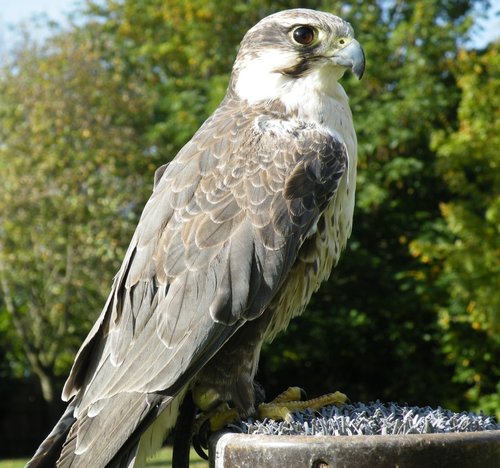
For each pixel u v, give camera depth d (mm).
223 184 3740
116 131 17141
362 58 3963
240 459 3037
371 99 17688
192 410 3705
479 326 14070
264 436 3023
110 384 3617
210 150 3867
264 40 4086
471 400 16062
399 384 18375
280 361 17312
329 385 18750
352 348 18016
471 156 13695
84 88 17250
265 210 3662
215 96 15680
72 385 3816
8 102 17516
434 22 17547
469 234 13492
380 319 18094
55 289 17875
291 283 3824
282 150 3775
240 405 3623
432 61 17047
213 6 17484
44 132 17172
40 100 17188
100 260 17344
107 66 18766
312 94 3971
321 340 17297
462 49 16125
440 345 17141
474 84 13930
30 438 21875
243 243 3617
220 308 3541
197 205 3736
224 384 3623
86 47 18016
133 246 3859
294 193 3695
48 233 17406
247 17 17609
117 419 3479
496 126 13500
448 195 17875
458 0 18766
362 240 18078
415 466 2855
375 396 18672
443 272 16000
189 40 18141
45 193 17094
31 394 22062
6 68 17859
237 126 3914
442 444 2869
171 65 18797
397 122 16562
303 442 2930
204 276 3598
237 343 3631
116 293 3803
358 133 16594
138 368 3582
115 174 17219
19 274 18094
